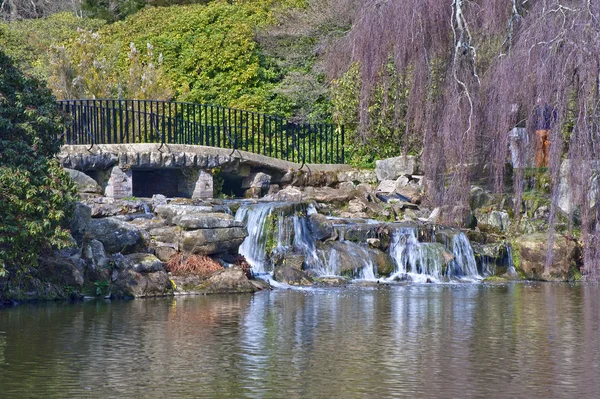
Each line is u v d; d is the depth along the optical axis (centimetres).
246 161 2995
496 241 2673
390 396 1173
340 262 2462
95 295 2098
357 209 2820
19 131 2006
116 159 2733
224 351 1447
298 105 3816
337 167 3244
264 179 3044
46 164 1989
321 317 1798
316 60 3903
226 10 4066
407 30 2517
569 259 2559
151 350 1455
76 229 2178
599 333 1620
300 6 3997
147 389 1203
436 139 2589
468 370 1320
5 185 1920
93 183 2647
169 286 2164
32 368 1321
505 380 1261
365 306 1961
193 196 2902
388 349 1473
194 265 2256
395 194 2969
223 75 3862
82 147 2673
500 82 2252
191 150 2864
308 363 1361
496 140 2355
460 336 1589
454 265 2558
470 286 2388
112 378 1263
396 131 3216
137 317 1788
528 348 1484
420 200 2928
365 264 2483
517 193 2397
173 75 3853
